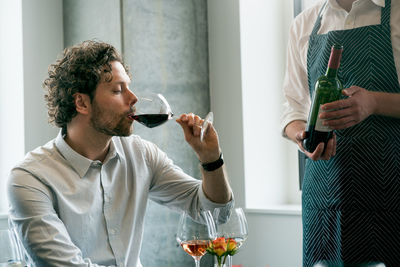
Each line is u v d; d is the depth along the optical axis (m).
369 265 0.99
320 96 1.67
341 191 1.83
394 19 1.80
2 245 1.67
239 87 3.47
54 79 1.96
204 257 3.42
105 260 1.98
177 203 2.15
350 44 1.85
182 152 3.49
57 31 3.72
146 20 3.39
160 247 3.42
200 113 3.59
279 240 3.26
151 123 1.86
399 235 1.76
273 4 3.61
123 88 1.91
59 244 1.79
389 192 1.77
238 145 3.48
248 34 3.50
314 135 1.70
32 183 1.84
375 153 1.78
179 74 3.51
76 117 1.93
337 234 1.84
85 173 1.94
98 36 3.47
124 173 2.04
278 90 3.62
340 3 1.91
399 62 1.79
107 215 1.98
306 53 2.01
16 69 3.54
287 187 3.62
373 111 1.71
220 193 2.01
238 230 1.62
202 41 3.62
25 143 3.50
